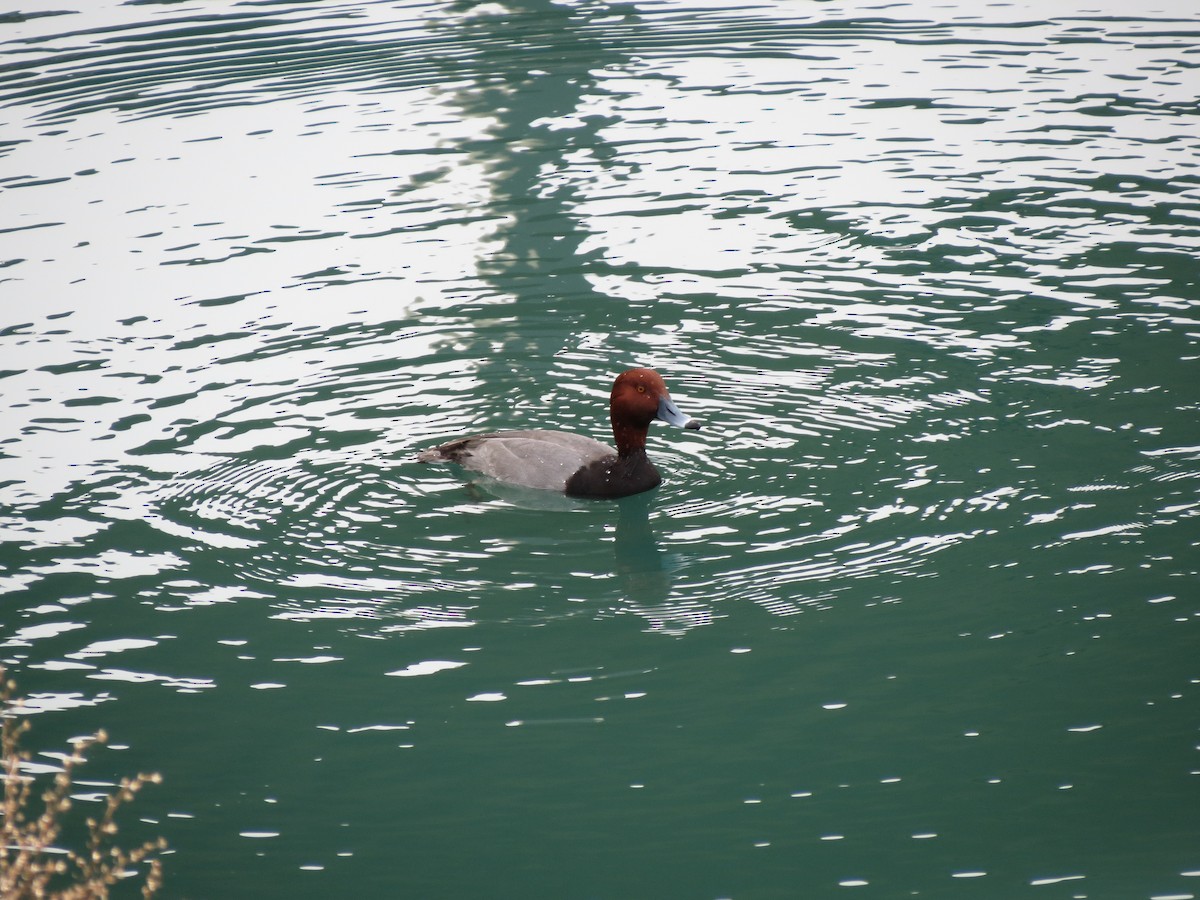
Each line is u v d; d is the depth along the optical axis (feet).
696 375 42.83
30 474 37.19
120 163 62.80
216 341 45.91
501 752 26.66
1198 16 78.18
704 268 50.70
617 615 31.04
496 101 69.62
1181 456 36.45
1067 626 29.81
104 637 30.30
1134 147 59.82
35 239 54.90
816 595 31.53
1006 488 35.42
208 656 29.68
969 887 22.79
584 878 23.43
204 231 55.47
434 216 56.18
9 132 66.74
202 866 23.77
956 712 27.32
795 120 65.41
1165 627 29.55
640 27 81.35
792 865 23.53
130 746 26.84
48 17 87.45
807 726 27.14
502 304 48.32
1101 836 23.89
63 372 43.68
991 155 59.93
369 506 35.76
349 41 80.84
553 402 41.60
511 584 32.32
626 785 25.68
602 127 65.57
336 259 52.49
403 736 27.17
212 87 72.90
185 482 36.83
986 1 83.82
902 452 37.60
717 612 31.07
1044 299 46.62
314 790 25.71
